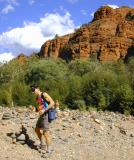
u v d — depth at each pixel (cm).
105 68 5372
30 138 1033
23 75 3722
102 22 13538
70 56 12975
